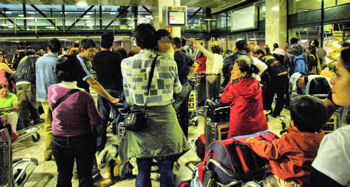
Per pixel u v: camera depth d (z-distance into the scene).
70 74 2.20
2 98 4.09
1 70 5.38
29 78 5.11
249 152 1.77
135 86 2.00
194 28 17.58
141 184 2.04
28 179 3.13
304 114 1.44
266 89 5.41
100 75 3.43
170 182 2.07
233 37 15.84
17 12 16.41
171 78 2.05
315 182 0.94
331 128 3.24
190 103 4.73
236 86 2.71
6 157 2.27
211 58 4.94
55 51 3.51
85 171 2.38
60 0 14.66
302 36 10.61
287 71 5.32
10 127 2.32
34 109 5.45
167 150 2.04
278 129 4.82
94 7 17.19
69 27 16.14
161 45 2.06
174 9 6.70
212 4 16.20
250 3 13.76
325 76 3.64
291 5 11.06
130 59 2.05
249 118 2.71
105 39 3.45
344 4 8.43
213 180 1.83
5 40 14.01
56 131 2.24
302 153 1.46
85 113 2.27
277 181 1.55
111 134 4.77
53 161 3.63
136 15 17.52
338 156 0.88
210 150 1.94
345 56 0.93
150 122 2.02
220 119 2.96
